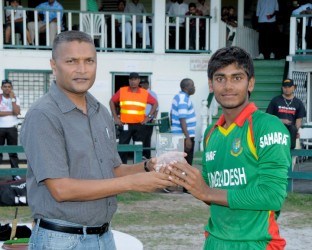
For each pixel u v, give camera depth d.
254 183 2.97
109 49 14.45
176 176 2.92
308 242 6.92
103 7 16.73
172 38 16.20
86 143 3.13
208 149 3.23
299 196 9.37
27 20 15.28
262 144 2.93
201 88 14.92
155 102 11.63
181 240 6.98
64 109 3.10
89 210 3.12
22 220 7.82
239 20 16.92
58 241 3.10
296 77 14.48
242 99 3.05
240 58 3.02
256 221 3.02
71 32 3.16
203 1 15.96
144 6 16.98
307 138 12.12
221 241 3.09
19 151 9.09
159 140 3.15
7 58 13.91
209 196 2.95
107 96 14.45
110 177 3.27
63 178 3.01
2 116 11.06
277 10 16.42
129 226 7.62
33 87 14.15
